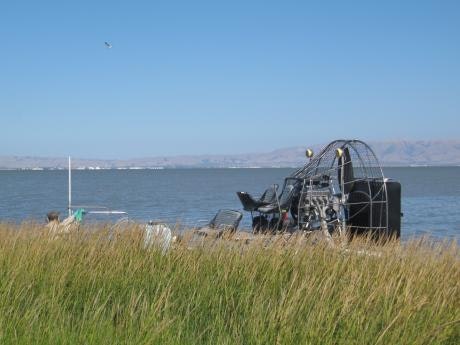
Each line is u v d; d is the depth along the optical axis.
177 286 9.38
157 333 7.45
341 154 14.37
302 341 7.50
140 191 74.75
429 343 7.70
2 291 8.82
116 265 9.95
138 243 10.81
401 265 9.84
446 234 27.67
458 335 8.17
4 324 7.74
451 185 92.50
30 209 42.28
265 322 7.98
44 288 9.10
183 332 7.96
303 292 8.73
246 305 8.63
